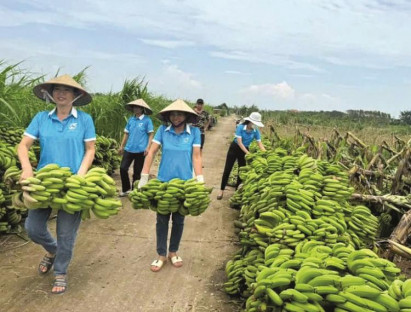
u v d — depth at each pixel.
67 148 3.91
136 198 4.56
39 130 3.91
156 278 4.55
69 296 3.99
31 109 8.30
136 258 5.08
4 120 7.37
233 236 6.17
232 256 5.25
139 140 7.97
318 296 2.67
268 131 23.69
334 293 2.68
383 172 7.29
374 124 34.97
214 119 36.59
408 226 4.41
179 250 5.45
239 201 7.52
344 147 9.45
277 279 2.79
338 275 3.03
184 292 4.26
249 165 7.59
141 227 6.30
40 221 3.92
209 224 6.71
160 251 4.80
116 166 10.27
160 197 4.39
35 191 3.55
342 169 7.21
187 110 4.45
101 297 4.04
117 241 5.64
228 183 10.25
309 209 4.30
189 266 4.94
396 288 2.67
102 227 6.16
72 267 4.68
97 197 3.83
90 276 4.47
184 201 4.42
